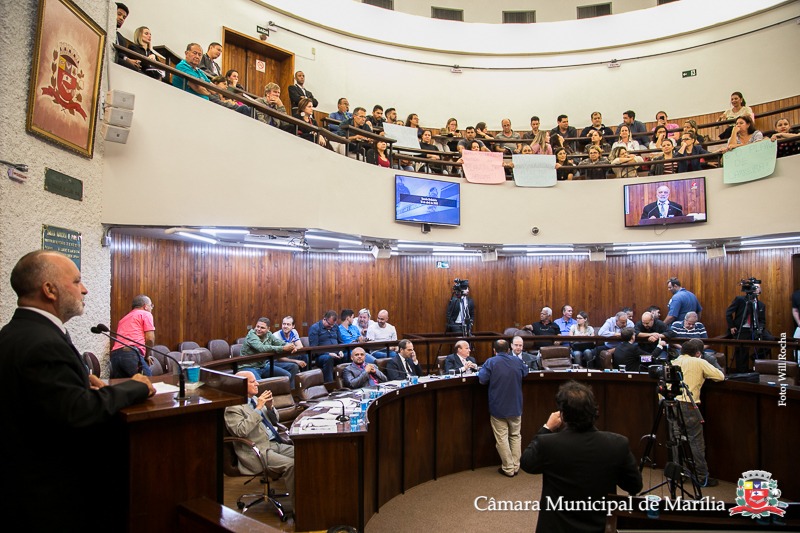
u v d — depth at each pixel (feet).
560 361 25.81
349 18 35.42
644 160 29.58
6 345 5.54
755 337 24.18
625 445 8.76
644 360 21.31
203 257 25.23
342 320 27.27
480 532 14.23
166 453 6.24
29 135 11.29
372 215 24.80
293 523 12.89
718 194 26.20
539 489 17.63
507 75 39.09
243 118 18.61
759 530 7.46
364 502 13.30
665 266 32.30
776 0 33.04
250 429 13.05
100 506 6.12
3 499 5.39
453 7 39.91
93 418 5.37
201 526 5.93
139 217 15.57
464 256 34.71
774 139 24.21
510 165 28.96
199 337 24.93
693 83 35.96
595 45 38.22
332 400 16.03
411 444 17.89
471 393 20.13
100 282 14.75
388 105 36.91
